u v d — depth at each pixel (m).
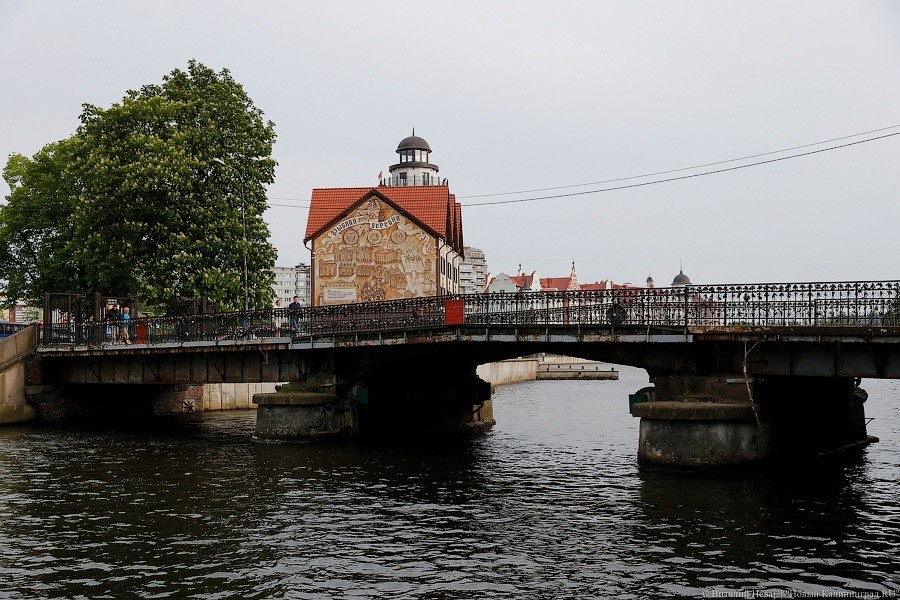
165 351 40.59
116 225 50.31
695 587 15.80
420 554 18.12
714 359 28.52
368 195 51.56
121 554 18.25
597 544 18.73
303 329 36.31
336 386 36.34
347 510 22.34
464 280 183.88
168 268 49.62
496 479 26.95
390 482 26.47
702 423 27.19
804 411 31.88
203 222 51.12
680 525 20.33
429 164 88.50
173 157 50.25
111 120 52.22
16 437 39.72
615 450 34.03
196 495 24.41
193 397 55.50
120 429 43.66
